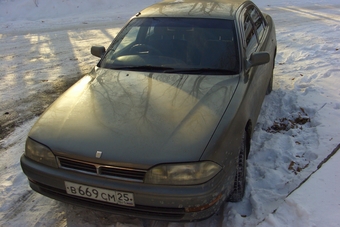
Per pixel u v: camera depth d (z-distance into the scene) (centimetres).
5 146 372
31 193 295
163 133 221
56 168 226
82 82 306
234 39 309
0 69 654
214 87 268
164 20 343
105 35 938
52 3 1438
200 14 340
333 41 742
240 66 292
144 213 216
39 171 230
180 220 213
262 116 423
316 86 486
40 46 837
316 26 930
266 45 402
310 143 344
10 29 1096
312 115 407
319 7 1296
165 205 207
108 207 221
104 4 1515
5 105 481
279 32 888
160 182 206
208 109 242
